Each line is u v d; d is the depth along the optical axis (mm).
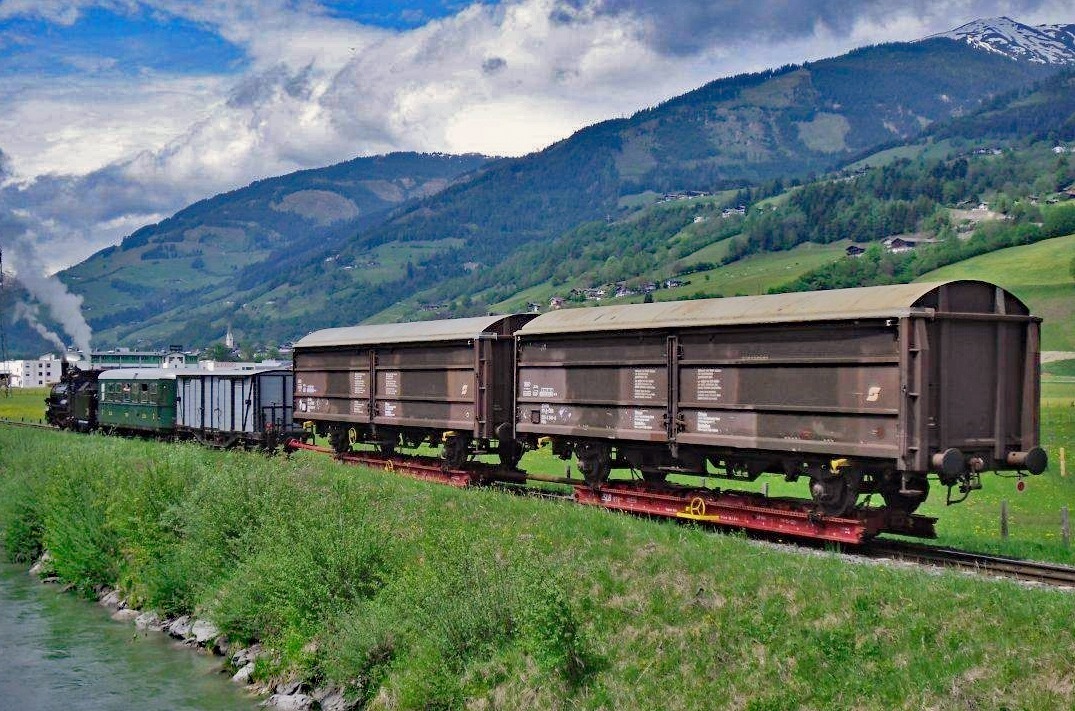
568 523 20266
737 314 20828
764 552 17266
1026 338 19125
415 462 31547
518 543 19297
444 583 17516
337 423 35781
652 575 16844
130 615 25578
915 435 17453
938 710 11680
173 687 19906
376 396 33062
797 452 19656
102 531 28438
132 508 27266
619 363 23625
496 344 28734
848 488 19109
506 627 16797
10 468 41344
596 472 25078
